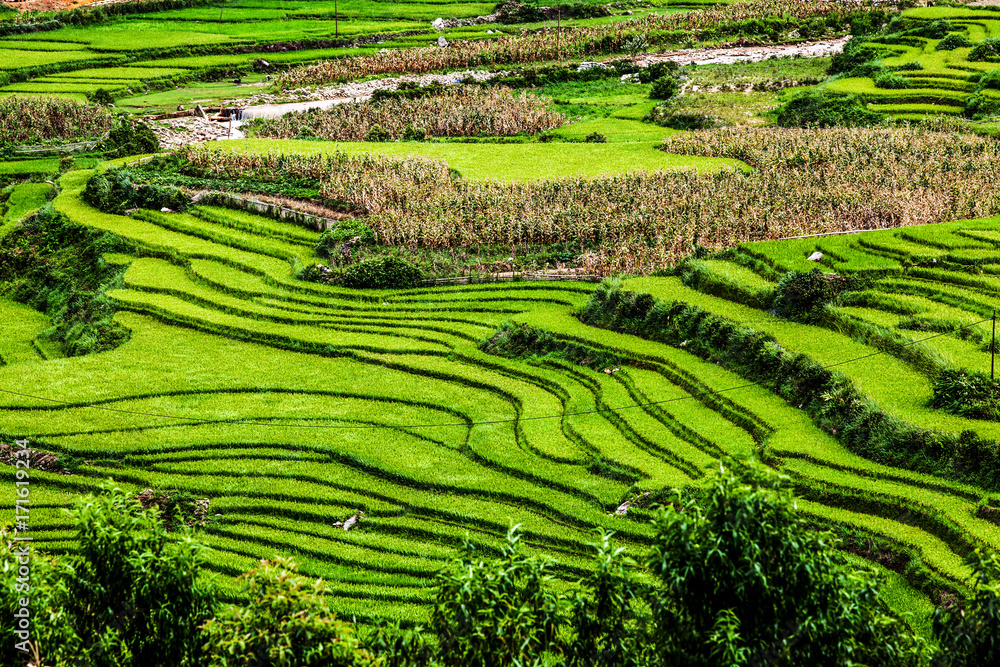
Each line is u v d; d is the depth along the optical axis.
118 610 26.72
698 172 83.38
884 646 25.48
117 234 80.69
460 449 51.16
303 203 83.00
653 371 55.66
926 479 41.50
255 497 48.09
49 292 76.88
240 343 65.69
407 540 44.50
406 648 26.77
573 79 129.75
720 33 144.12
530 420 52.75
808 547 25.08
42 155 101.81
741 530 24.67
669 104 112.81
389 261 71.81
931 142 84.50
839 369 49.38
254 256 76.69
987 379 45.25
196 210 84.25
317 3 166.75
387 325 66.19
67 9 158.12
